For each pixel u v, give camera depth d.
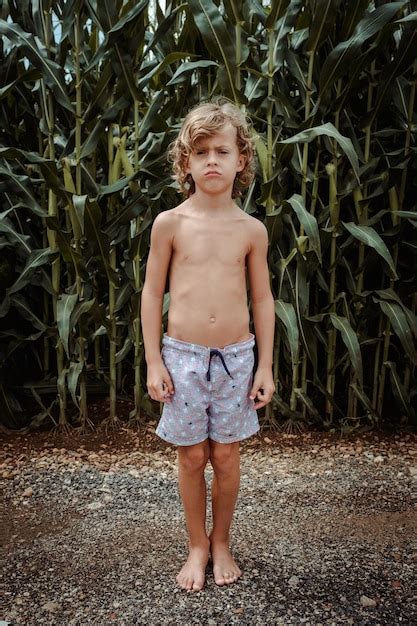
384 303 2.48
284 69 2.59
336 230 2.48
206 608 1.47
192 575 1.55
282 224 2.45
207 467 2.28
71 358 2.63
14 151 2.30
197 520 1.58
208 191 1.38
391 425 2.74
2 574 1.61
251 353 1.49
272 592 1.53
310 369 2.87
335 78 2.29
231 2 2.29
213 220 1.43
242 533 1.81
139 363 2.64
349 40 2.23
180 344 1.45
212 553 1.62
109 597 1.51
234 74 2.34
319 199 2.55
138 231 2.53
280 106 2.41
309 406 2.60
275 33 2.36
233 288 1.44
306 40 2.47
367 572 1.61
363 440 2.58
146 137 2.68
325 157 2.64
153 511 1.96
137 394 2.67
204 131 1.34
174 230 1.44
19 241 2.49
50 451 2.46
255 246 1.47
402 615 1.44
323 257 2.67
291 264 2.52
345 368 2.64
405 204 2.79
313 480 2.19
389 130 2.50
